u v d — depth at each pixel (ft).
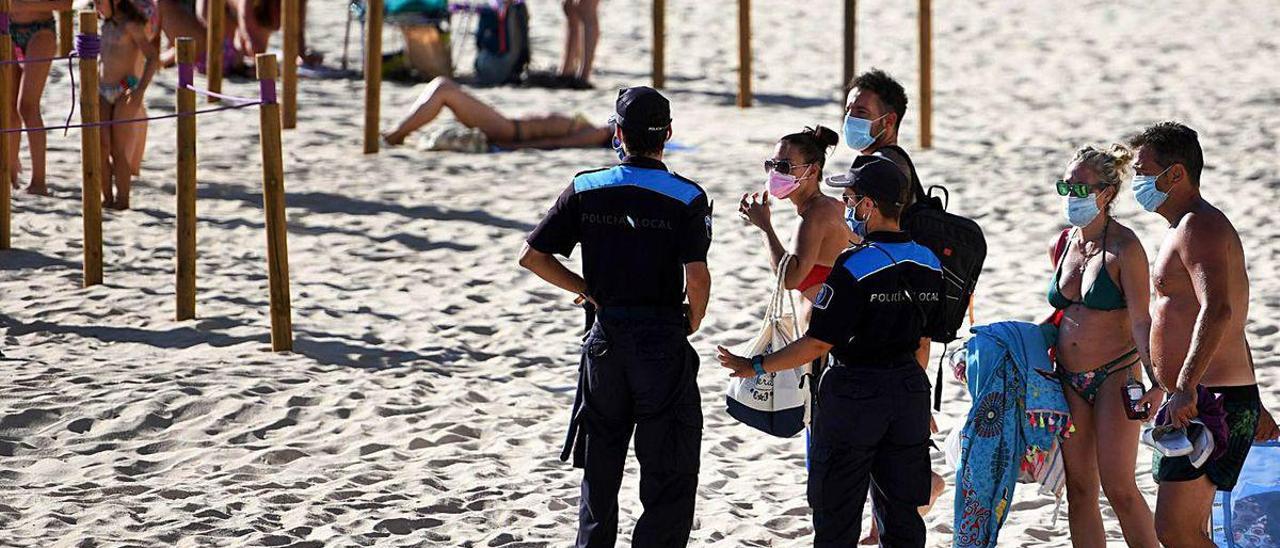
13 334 99.35
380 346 102.06
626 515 74.18
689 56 244.22
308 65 219.20
